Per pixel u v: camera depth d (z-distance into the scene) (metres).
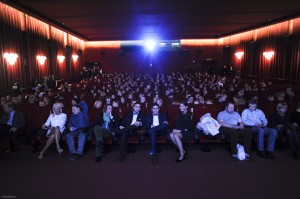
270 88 10.09
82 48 22.36
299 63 12.17
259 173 3.94
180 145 4.51
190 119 4.85
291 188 3.45
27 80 12.12
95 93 8.71
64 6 9.84
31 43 12.57
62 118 5.01
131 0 9.02
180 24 14.72
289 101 6.49
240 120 4.89
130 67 23.38
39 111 5.49
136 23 14.12
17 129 5.05
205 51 22.86
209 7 10.31
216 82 12.52
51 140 4.77
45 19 11.84
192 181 3.69
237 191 3.38
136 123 4.84
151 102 6.27
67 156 4.77
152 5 9.84
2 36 9.86
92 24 14.27
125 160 4.55
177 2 9.40
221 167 4.19
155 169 4.14
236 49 19.95
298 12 11.46
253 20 13.58
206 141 4.84
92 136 5.00
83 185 3.60
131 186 3.56
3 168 4.23
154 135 4.60
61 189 3.49
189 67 22.77
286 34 13.31
